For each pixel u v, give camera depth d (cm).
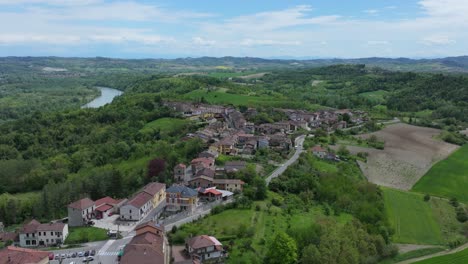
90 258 15888
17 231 18850
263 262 15475
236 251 15975
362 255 17700
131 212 19888
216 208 19575
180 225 18238
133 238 16350
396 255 19150
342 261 16075
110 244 17350
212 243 15675
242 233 17075
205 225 18100
